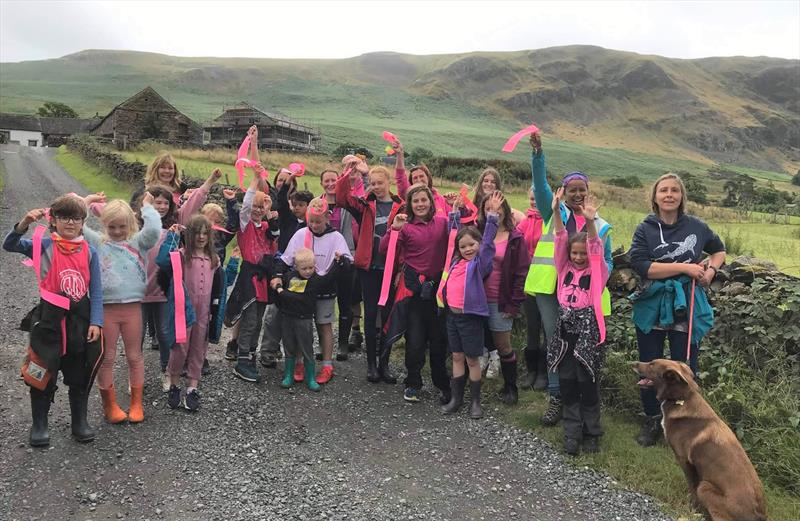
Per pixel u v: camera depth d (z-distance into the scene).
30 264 3.93
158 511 3.33
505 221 5.24
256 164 5.55
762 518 3.29
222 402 4.92
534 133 4.75
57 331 3.79
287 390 5.32
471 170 38.03
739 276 5.26
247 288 5.45
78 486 3.53
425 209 5.28
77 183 24.20
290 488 3.68
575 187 4.80
